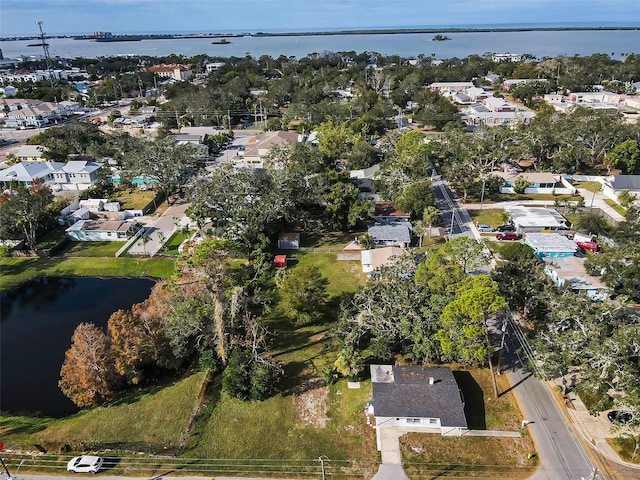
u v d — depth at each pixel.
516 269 48.53
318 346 50.16
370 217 77.12
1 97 188.38
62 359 49.94
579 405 40.66
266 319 55.16
